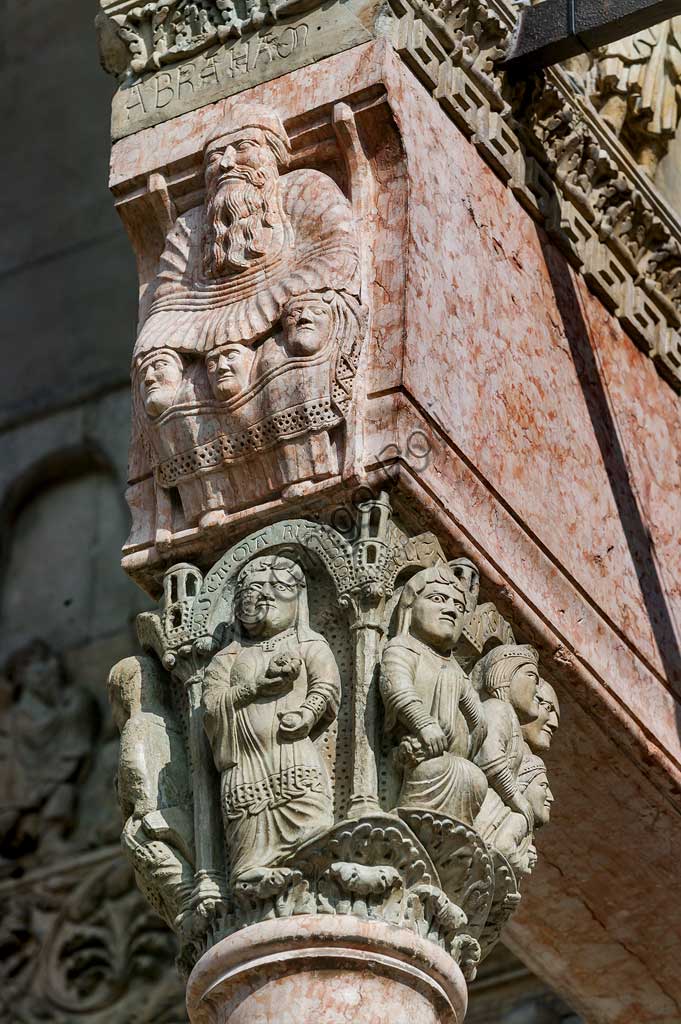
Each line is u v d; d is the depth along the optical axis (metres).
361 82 7.62
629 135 9.38
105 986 14.10
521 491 7.64
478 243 7.91
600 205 8.77
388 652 6.90
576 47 8.25
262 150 7.63
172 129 7.93
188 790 7.09
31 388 16.86
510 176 8.24
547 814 7.25
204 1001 6.66
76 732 15.16
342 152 7.62
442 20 8.00
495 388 7.70
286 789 6.74
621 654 7.97
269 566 7.09
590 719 7.87
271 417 7.18
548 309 8.28
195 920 6.80
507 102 8.29
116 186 7.92
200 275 7.58
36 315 17.00
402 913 6.66
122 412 16.47
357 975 6.54
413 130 7.68
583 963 8.88
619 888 8.53
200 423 7.31
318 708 6.84
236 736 6.86
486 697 7.19
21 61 17.50
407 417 7.12
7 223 17.28
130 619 15.68
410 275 7.36
